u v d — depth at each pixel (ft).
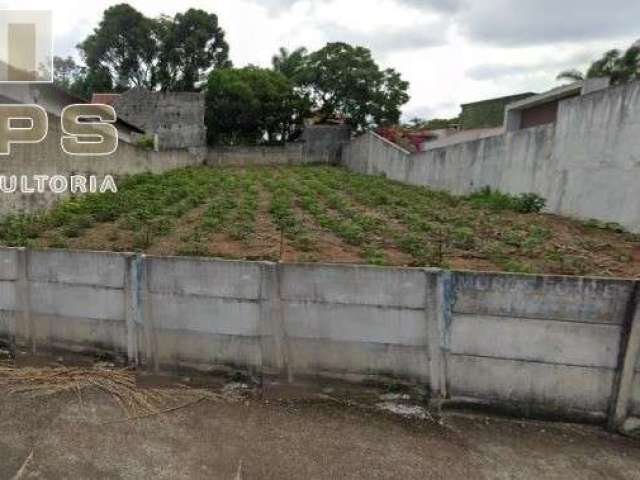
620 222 24.13
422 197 41.04
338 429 10.71
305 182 52.90
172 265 12.89
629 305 10.11
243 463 9.62
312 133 107.45
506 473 9.34
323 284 12.00
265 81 107.04
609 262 18.10
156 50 113.39
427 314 11.46
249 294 12.46
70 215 29.30
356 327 11.97
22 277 14.52
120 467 9.59
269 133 116.88
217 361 12.96
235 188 47.37
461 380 11.38
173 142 100.12
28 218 27.45
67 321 14.28
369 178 60.90
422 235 23.70
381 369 11.96
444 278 11.23
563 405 10.82
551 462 9.64
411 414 11.28
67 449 10.15
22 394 12.23
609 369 10.44
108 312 13.76
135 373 13.37
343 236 23.89
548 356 10.78
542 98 51.03
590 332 10.46
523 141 34.60
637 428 10.30
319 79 106.11
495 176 39.01
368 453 9.89
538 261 18.54
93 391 12.35
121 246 22.04
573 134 28.32
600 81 44.91
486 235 24.20
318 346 12.27
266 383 12.60
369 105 106.01
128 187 44.24
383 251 20.71
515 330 10.93
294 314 12.30
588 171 26.84
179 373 13.25
